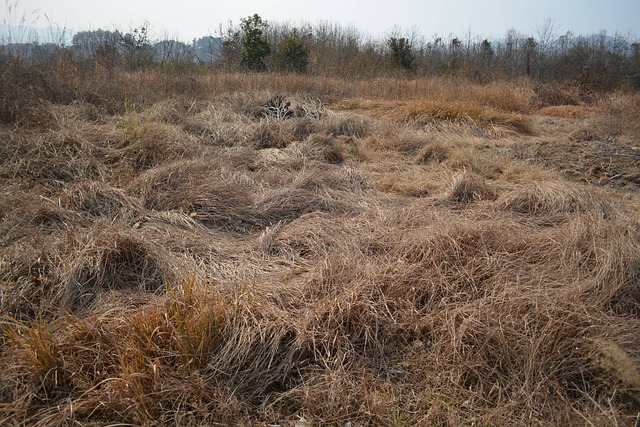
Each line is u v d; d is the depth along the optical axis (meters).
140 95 8.98
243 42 16.27
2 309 2.84
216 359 2.51
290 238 3.96
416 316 2.88
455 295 2.99
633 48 23.95
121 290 3.15
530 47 24.61
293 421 2.28
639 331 2.64
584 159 6.62
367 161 6.77
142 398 2.21
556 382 2.41
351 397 2.35
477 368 2.52
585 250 3.44
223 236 4.13
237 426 2.21
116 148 5.93
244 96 9.71
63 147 5.57
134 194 4.72
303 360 2.61
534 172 5.96
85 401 2.23
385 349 2.71
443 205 4.79
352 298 2.90
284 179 5.35
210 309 2.62
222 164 5.58
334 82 13.21
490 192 5.14
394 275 3.14
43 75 8.14
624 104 12.05
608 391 2.40
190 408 2.28
